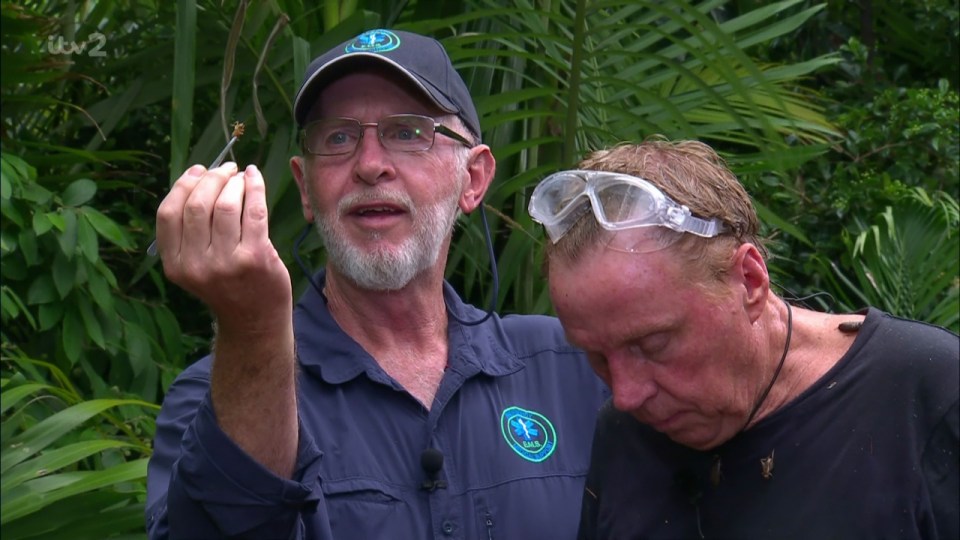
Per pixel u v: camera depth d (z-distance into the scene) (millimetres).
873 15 4527
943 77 4508
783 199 3795
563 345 2117
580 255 1304
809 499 1335
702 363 1304
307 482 1465
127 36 3066
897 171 3914
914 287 3396
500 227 3076
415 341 2041
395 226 1985
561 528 1911
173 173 2213
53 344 3000
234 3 2670
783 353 1380
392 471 1864
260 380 1398
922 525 1294
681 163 1337
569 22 2689
